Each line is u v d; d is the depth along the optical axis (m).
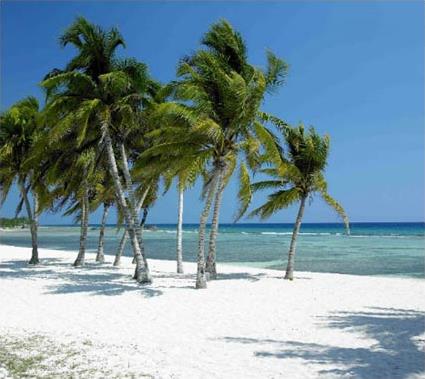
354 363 8.44
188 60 17.19
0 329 10.95
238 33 17.59
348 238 71.06
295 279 20.27
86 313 12.85
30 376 7.67
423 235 81.12
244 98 15.60
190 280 19.94
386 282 19.62
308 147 19.16
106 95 18.20
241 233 108.38
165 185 20.62
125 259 33.16
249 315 12.77
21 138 23.88
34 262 27.05
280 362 8.48
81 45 18.45
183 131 16.45
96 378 7.58
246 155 17.86
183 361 8.52
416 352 9.21
